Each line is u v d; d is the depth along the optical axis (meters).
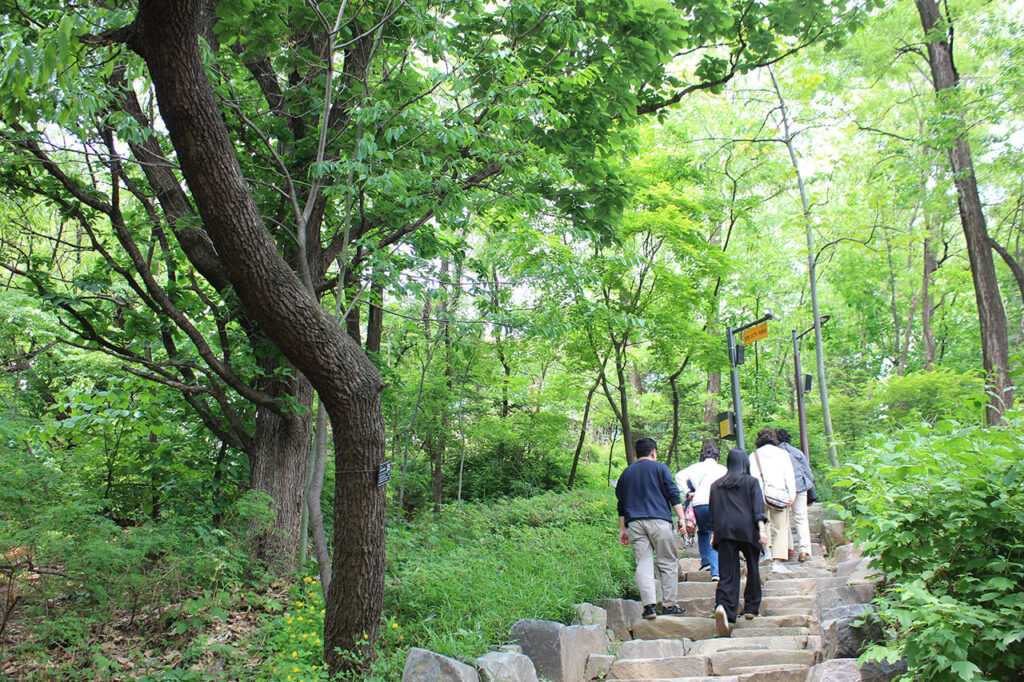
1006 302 27.81
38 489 6.39
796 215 16.05
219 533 6.64
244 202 4.68
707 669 5.64
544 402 19.38
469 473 19.95
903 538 3.56
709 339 16.73
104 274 8.31
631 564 8.26
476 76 6.87
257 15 7.06
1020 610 3.19
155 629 5.81
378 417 5.18
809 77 14.97
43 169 7.67
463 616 5.88
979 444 3.58
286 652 5.19
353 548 5.04
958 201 17.11
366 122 6.18
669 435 25.41
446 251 9.76
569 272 8.71
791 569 8.55
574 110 8.73
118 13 5.03
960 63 18.39
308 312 4.90
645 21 8.13
